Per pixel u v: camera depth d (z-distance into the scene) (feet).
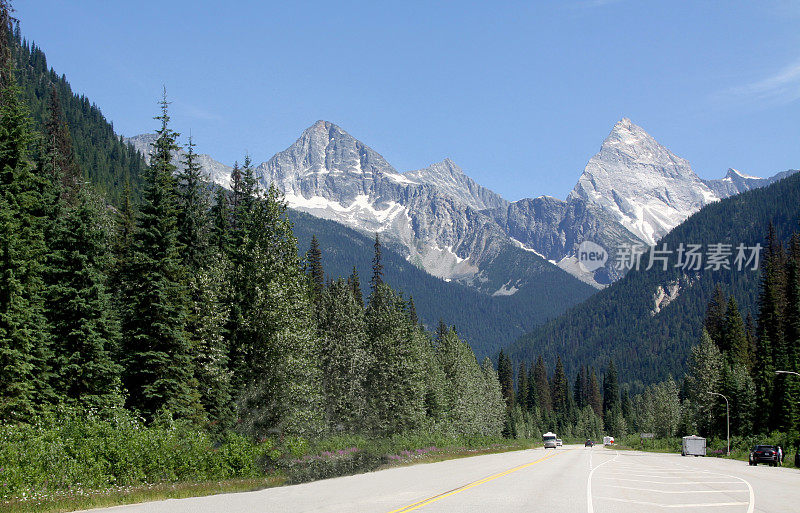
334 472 100.83
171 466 81.87
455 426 273.95
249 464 93.35
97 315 108.78
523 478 93.97
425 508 53.06
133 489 71.15
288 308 120.37
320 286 249.96
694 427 362.74
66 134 207.51
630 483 89.20
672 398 459.32
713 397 322.96
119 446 77.05
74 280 108.88
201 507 54.54
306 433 119.55
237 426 113.70
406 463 144.25
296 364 118.62
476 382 329.52
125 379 115.44
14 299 96.84
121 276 124.36
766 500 66.13
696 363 340.39
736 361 340.18
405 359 200.44
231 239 149.89
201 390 123.24
